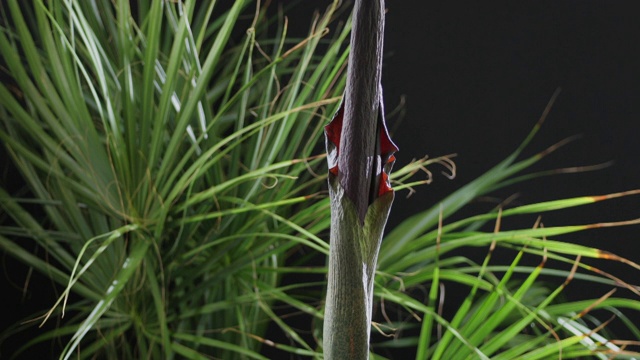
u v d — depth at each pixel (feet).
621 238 14.64
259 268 10.86
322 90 10.64
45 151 10.68
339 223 4.94
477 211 14.53
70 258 11.25
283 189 10.85
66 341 13.83
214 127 10.36
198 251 10.30
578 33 14.38
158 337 10.59
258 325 12.01
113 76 10.32
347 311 5.01
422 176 14.47
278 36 13.69
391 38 14.38
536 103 14.44
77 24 9.54
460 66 14.39
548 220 14.58
